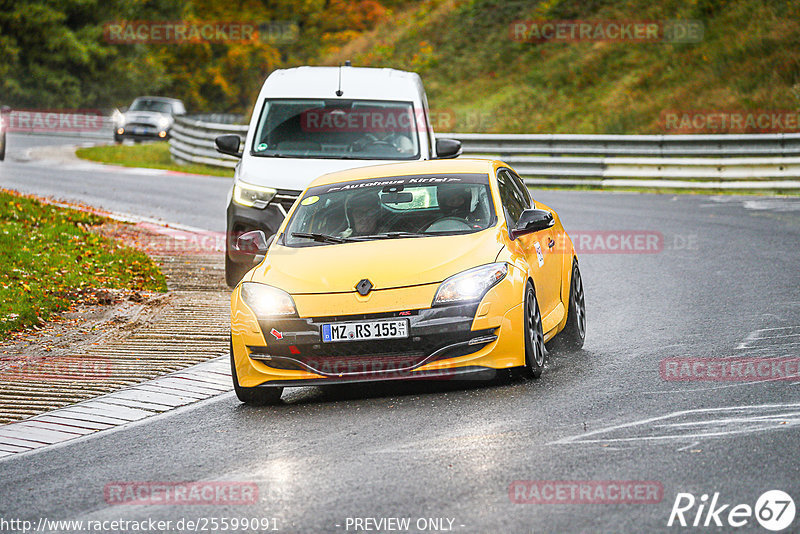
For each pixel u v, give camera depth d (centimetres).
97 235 5647
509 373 2764
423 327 2594
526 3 16438
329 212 3080
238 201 4350
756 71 11362
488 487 1867
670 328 3425
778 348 2994
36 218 5819
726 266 4716
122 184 9031
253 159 4456
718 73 11794
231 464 2177
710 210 6944
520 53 15250
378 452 2155
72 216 6231
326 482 1975
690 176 8606
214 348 3475
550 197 8081
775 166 8281
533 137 9381
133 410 2759
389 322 2600
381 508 1794
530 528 1655
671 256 5119
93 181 9231
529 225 2914
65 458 2347
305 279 2716
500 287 2647
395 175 3216
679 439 2103
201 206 7556
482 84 14962
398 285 2638
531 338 2708
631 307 3888
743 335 3219
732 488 1794
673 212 6881
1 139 11238
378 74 4778
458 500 1808
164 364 3272
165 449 2358
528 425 2280
